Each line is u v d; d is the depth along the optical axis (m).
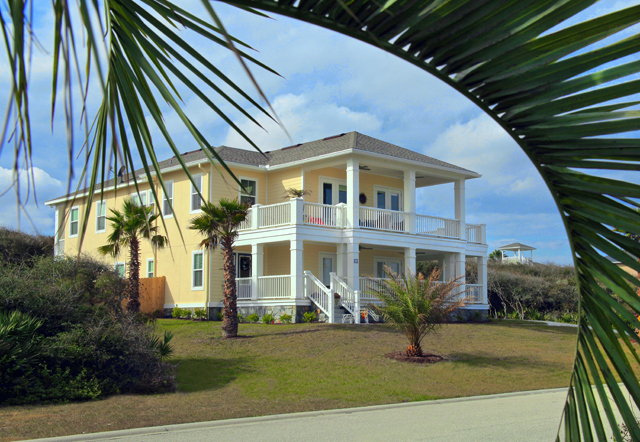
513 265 43.88
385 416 10.62
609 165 2.13
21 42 1.31
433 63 1.91
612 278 2.37
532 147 2.20
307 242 26.16
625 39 1.75
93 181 2.26
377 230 24.94
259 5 1.78
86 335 12.16
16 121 1.50
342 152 24.41
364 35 1.82
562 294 34.34
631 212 2.21
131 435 8.79
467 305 27.97
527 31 1.74
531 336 21.91
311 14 1.78
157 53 2.19
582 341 2.56
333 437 8.80
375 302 24.02
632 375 2.41
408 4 1.67
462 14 1.69
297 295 22.88
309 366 15.45
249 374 14.48
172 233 27.64
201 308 25.69
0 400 10.53
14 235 23.16
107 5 2.09
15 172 1.48
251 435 8.91
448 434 9.02
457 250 27.84
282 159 28.31
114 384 12.01
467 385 14.00
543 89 1.93
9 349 10.91
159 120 2.26
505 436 8.87
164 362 13.85
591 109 1.96
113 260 30.48
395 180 30.44
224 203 19.31
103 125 2.30
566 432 2.64
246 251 27.03
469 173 28.38
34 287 12.95
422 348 18.33
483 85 1.97
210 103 2.11
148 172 2.31
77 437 8.42
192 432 9.10
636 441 2.40
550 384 14.35
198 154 27.88
